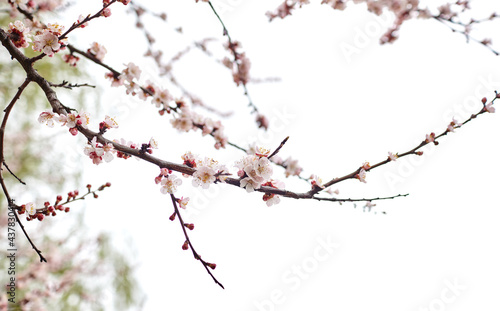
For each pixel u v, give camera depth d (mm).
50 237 2646
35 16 1446
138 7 1532
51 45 1352
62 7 1511
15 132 2584
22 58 1346
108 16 1363
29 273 2373
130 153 1321
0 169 1362
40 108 2662
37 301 2311
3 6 1560
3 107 2516
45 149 2678
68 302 2582
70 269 2656
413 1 1395
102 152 1314
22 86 1343
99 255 2885
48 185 2639
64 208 1407
